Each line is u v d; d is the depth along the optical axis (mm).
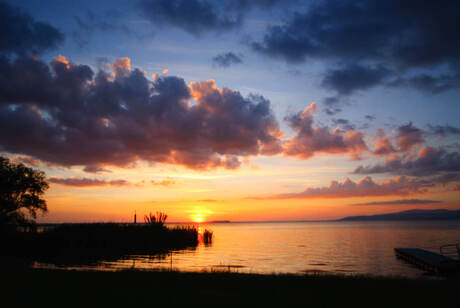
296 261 38438
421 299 10719
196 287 12617
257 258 41750
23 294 11094
